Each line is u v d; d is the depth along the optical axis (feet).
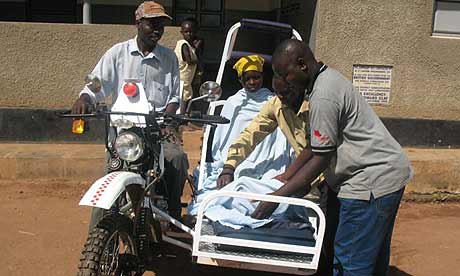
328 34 21.84
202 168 14.01
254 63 14.42
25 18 30.91
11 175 19.65
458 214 19.20
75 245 14.62
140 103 10.28
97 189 9.07
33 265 13.29
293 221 11.25
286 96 10.16
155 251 13.43
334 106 9.13
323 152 9.22
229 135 14.51
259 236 10.11
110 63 12.64
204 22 31.27
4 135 21.84
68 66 21.72
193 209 12.35
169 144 12.43
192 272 13.41
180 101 13.26
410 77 22.44
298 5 25.21
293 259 10.06
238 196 9.87
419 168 20.15
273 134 13.85
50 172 19.70
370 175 9.40
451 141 22.84
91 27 21.58
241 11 31.35
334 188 10.05
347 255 9.73
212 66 30.81
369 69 22.18
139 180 9.78
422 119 22.61
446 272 14.10
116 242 9.58
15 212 16.92
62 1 30.89
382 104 22.47
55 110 21.80
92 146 21.63
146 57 12.67
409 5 22.00
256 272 13.51
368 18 21.91
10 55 21.54
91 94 11.44
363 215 9.46
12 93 21.71
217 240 9.94
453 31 22.72
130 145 9.60
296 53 9.40
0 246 14.34
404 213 19.11
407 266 14.40
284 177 11.40
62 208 17.47
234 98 14.76
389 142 9.54
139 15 12.35
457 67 22.57
